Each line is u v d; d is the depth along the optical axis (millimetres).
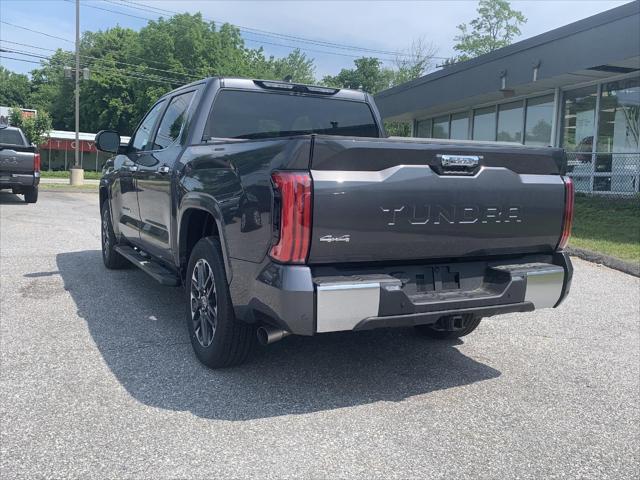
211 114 4863
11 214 13148
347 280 3281
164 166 4945
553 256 4188
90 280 6840
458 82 17797
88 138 51844
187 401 3604
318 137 3186
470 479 2846
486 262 3986
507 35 49281
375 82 73062
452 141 3721
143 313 5504
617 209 12883
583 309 6230
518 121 17609
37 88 77875
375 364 4375
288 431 3256
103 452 2971
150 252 5672
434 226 3541
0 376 3914
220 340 3904
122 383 3848
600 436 3355
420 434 3285
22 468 2803
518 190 3824
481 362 4520
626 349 4938
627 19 11695
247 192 3469
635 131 13625
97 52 60281
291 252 3180
